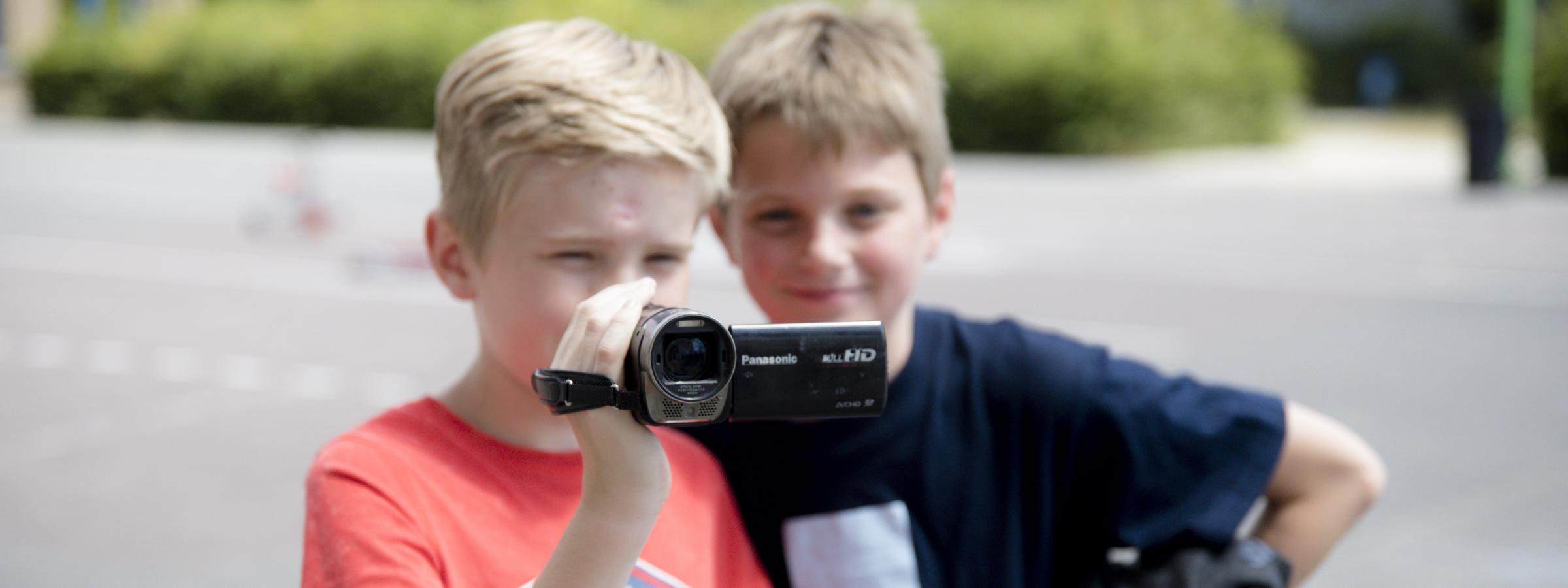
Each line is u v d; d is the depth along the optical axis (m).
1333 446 1.78
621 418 1.24
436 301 9.69
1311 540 1.77
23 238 13.02
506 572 1.40
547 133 1.32
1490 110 15.73
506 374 1.46
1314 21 33.38
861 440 1.74
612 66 1.40
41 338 8.48
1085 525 1.79
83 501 5.20
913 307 1.88
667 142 1.35
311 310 9.34
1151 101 20.41
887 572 1.73
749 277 1.75
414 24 23.64
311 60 23.77
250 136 22.67
